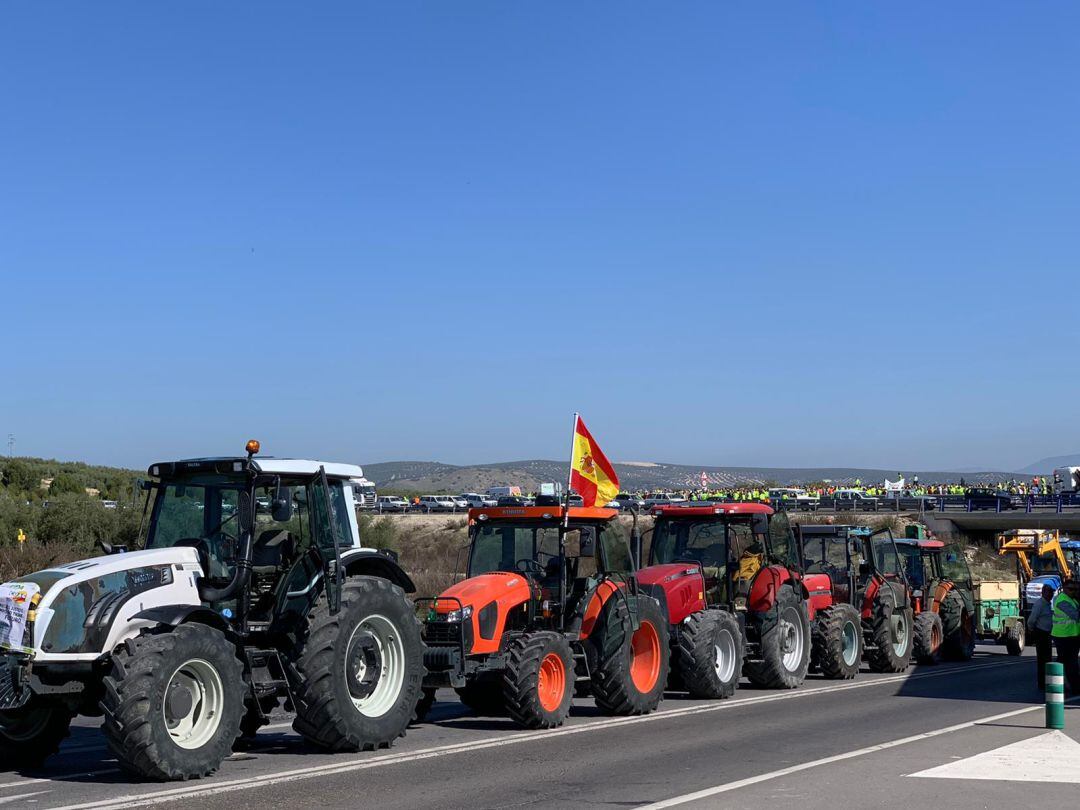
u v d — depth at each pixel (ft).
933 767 31.86
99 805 26.89
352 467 39.58
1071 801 27.14
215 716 31.40
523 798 27.89
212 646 31.40
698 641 50.47
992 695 53.62
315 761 33.71
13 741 32.53
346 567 37.45
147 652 30.07
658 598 50.90
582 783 29.99
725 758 34.06
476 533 45.68
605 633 44.34
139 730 29.43
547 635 41.32
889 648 67.77
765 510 56.54
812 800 27.20
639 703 44.83
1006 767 31.81
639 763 33.24
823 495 229.45
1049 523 186.19
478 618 40.78
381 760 33.81
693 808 26.30
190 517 36.45
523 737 38.58
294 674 34.42
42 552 93.04
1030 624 56.75
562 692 41.65
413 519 194.39
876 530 71.82
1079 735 38.47
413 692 37.24
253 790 28.99
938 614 78.23
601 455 51.47
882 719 43.80
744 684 59.47
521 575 43.70
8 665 30.25
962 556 85.61
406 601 37.60
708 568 55.67
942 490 235.40
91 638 31.07
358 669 35.86
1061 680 39.55
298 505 37.22
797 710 46.96
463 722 43.52
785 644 58.08
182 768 30.14
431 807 26.81
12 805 26.94
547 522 44.34
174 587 33.14
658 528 57.31
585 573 44.80
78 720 46.96
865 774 30.81
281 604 35.09
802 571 63.93
